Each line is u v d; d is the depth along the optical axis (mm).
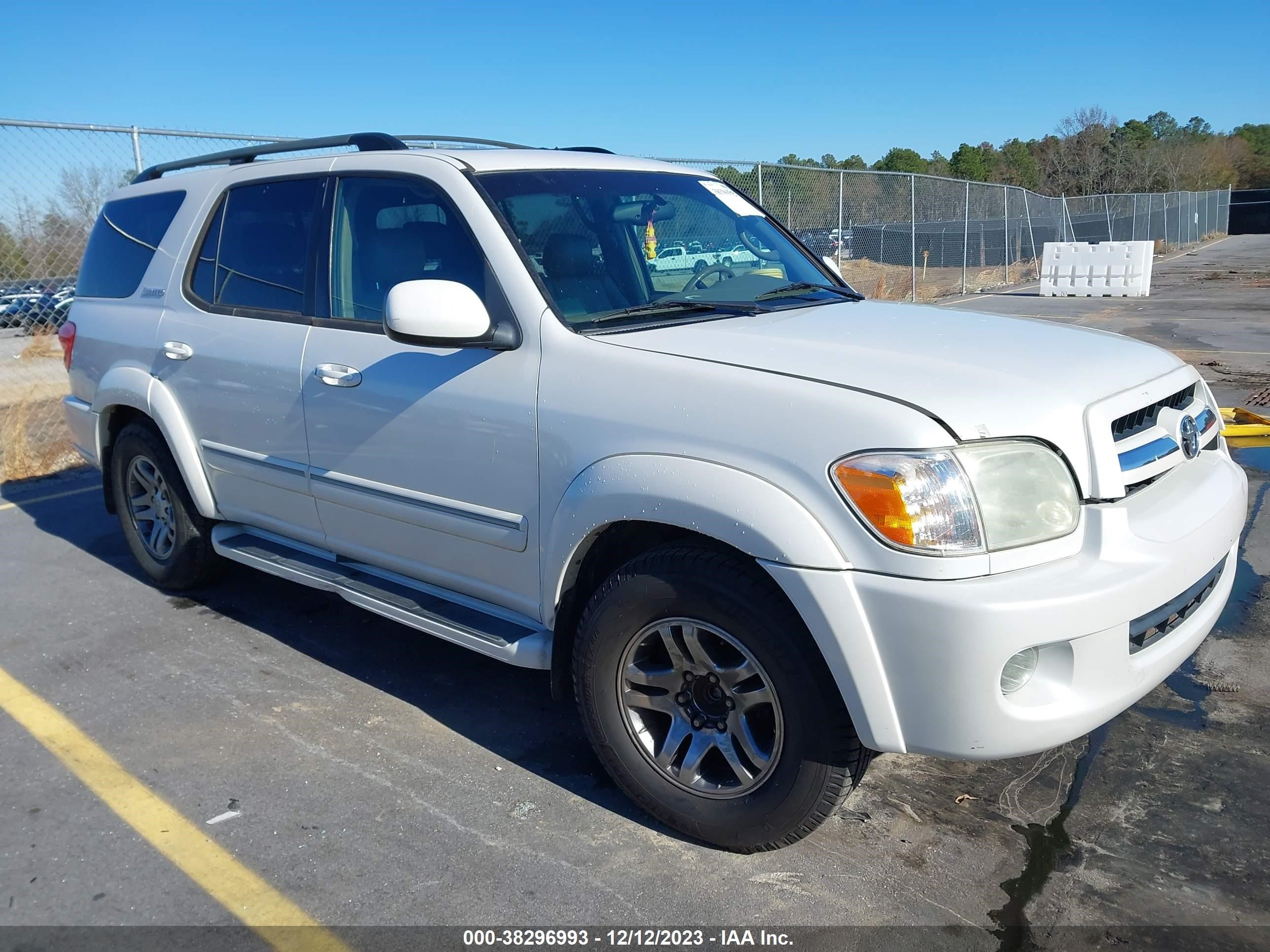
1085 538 2365
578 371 2738
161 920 2486
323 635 4246
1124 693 2334
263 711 3576
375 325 3307
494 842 2771
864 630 2242
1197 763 3082
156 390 4152
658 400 2562
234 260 3906
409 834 2818
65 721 3520
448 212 3146
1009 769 3092
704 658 2551
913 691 2227
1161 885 2520
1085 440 2400
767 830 2561
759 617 2391
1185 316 15188
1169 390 2762
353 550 3557
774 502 2314
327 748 3311
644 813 2893
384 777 3123
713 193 3926
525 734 3385
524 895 2549
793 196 14180
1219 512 2633
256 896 2570
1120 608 2254
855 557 2244
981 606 2133
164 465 4348
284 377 3549
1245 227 57219
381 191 3377
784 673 2395
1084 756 3152
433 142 4684
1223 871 2564
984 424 2285
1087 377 2590
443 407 3029
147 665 3967
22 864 2719
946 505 2189
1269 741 3193
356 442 3324
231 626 4344
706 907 2484
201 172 4223
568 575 2793
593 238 3201
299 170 3697
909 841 2734
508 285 2932
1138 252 18891
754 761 2549
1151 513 2504
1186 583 2449
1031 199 26688
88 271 4828
